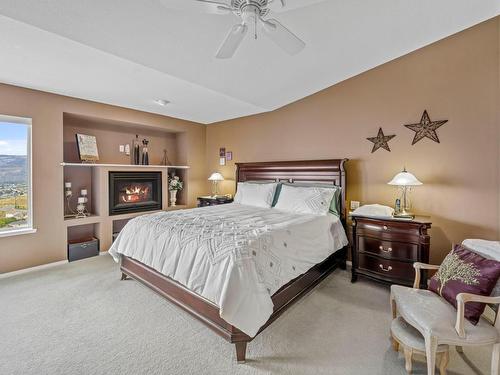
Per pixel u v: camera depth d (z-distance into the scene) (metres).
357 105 3.55
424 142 3.04
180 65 2.79
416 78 3.07
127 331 2.11
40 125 3.43
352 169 3.62
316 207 3.34
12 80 3.07
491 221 2.67
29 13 1.87
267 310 1.88
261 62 2.93
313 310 2.47
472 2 2.33
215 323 1.96
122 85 3.30
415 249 2.66
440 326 1.53
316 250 2.78
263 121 4.68
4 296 2.66
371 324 2.25
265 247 2.16
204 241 2.19
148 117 4.69
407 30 2.64
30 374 1.66
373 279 2.94
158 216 3.01
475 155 2.74
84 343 1.96
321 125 3.92
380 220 2.86
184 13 2.03
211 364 1.77
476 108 2.72
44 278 3.12
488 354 1.87
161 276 2.48
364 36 2.66
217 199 4.90
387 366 1.76
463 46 2.77
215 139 5.57
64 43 2.27
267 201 3.92
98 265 3.58
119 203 4.47
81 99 3.84
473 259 1.75
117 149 4.75
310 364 1.78
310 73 3.33
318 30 2.49
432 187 2.99
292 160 4.26
